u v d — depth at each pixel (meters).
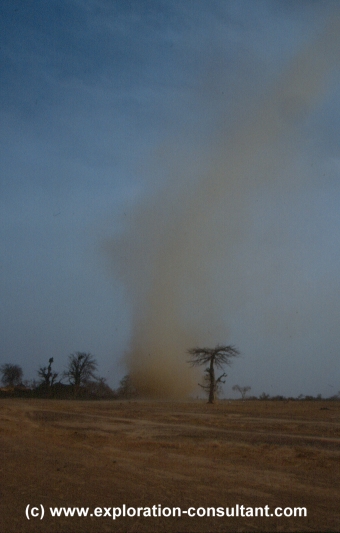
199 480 11.65
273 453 15.94
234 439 19.98
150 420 30.27
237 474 12.35
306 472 12.60
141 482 11.45
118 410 40.78
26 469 13.12
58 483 11.38
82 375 78.88
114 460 14.56
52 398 73.44
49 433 22.30
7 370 101.00
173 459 14.74
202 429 24.45
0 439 20.05
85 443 18.67
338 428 24.33
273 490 10.62
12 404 50.06
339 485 11.07
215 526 8.27
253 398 84.62
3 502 9.81
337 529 8.02
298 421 28.98
